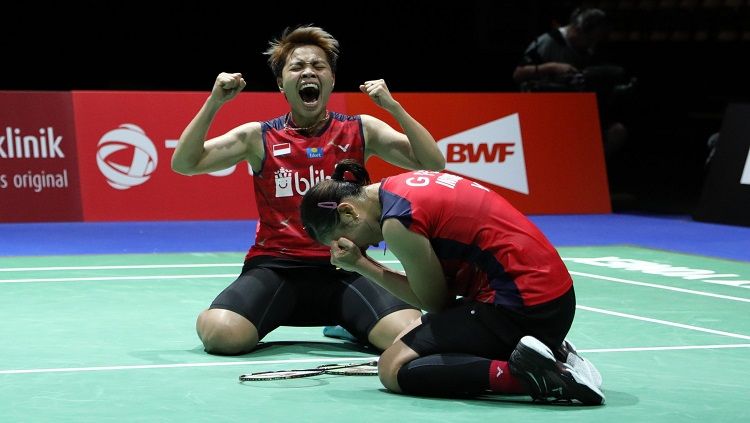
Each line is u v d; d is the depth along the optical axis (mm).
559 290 5566
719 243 13062
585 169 15828
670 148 25531
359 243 5742
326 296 7152
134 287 9445
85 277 9969
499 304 5566
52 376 6184
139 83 24781
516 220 5664
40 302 8664
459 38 24844
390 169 14656
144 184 14227
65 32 24406
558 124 15703
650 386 6066
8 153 13766
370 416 5320
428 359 5656
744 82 24844
